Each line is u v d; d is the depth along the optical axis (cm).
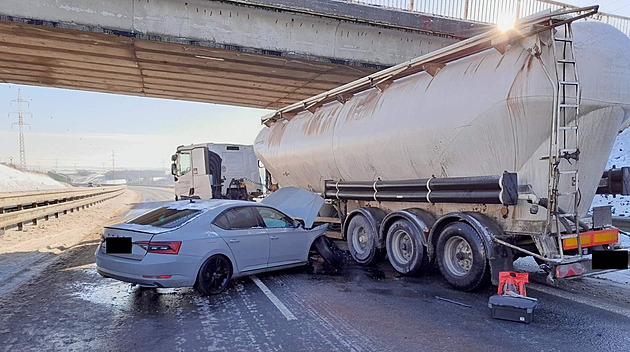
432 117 702
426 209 766
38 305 580
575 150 582
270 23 1331
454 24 1452
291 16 1338
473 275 614
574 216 591
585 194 631
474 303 587
